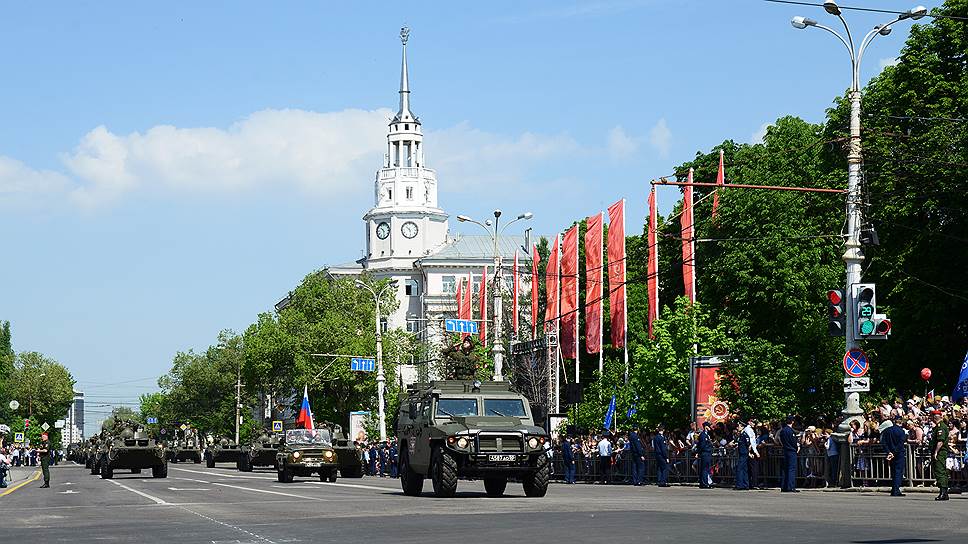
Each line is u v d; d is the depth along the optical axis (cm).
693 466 4038
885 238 4788
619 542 1530
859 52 3281
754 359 4375
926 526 1784
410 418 3241
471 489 3681
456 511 2331
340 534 1769
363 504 2680
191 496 3338
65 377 17550
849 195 3272
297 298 10900
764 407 4303
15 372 17262
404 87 16888
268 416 15338
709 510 2262
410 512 2316
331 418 10669
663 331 4994
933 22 5028
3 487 5078
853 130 3278
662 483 3881
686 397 4916
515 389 3209
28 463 12925
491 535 1700
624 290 5447
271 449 7400
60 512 2611
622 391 5675
